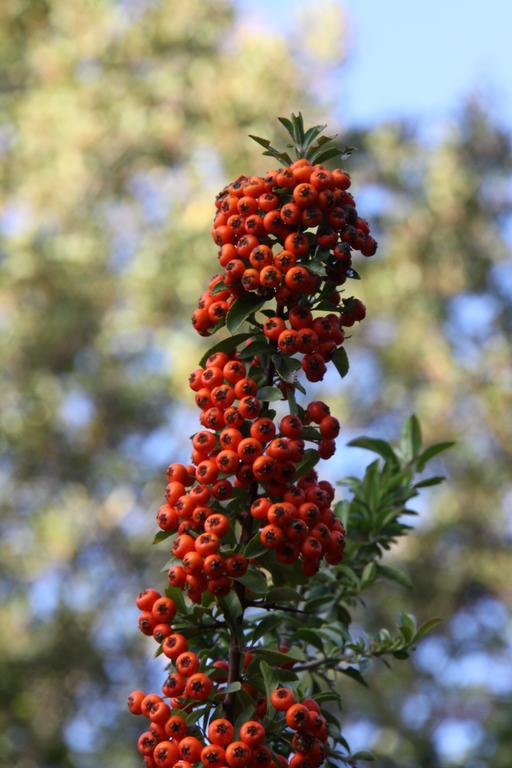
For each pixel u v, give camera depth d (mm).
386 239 18922
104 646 15664
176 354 16234
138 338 17359
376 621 15281
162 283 16953
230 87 18453
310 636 3785
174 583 3080
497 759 8953
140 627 3139
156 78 18703
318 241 3219
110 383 16703
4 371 16719
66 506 16812
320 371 3189
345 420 17562
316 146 3502
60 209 18547
